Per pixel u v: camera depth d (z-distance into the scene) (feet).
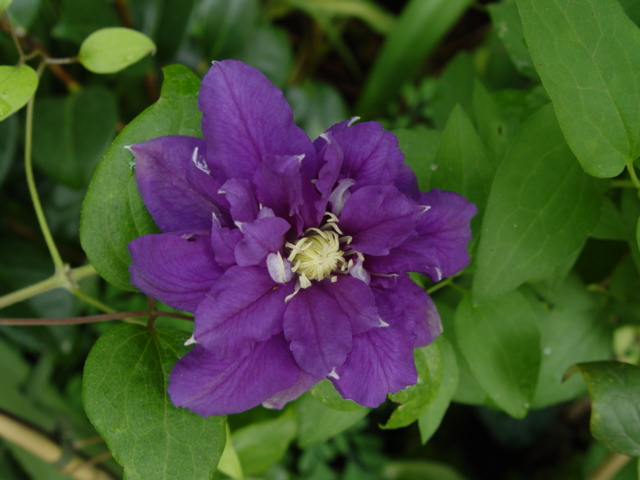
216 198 1.08
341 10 2.22
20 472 1.65
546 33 1.10
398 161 1.12
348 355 1.09
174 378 1.05
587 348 1.46
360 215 1.10
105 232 1.18
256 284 1.06
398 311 1.11
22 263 1.71
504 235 1.19
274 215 1.10
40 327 1.65
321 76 2.47
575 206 1.19
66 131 1.56
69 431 1.57
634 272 1.41
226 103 1.07
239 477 1.31
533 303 1.41
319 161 1.10
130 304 1.72
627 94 1.11
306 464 1.78
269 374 1.07
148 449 1.13
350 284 1.10
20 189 1.76
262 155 1.09
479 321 1.31
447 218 1.15
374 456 1.84
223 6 1.84
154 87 1.78
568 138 1.11
